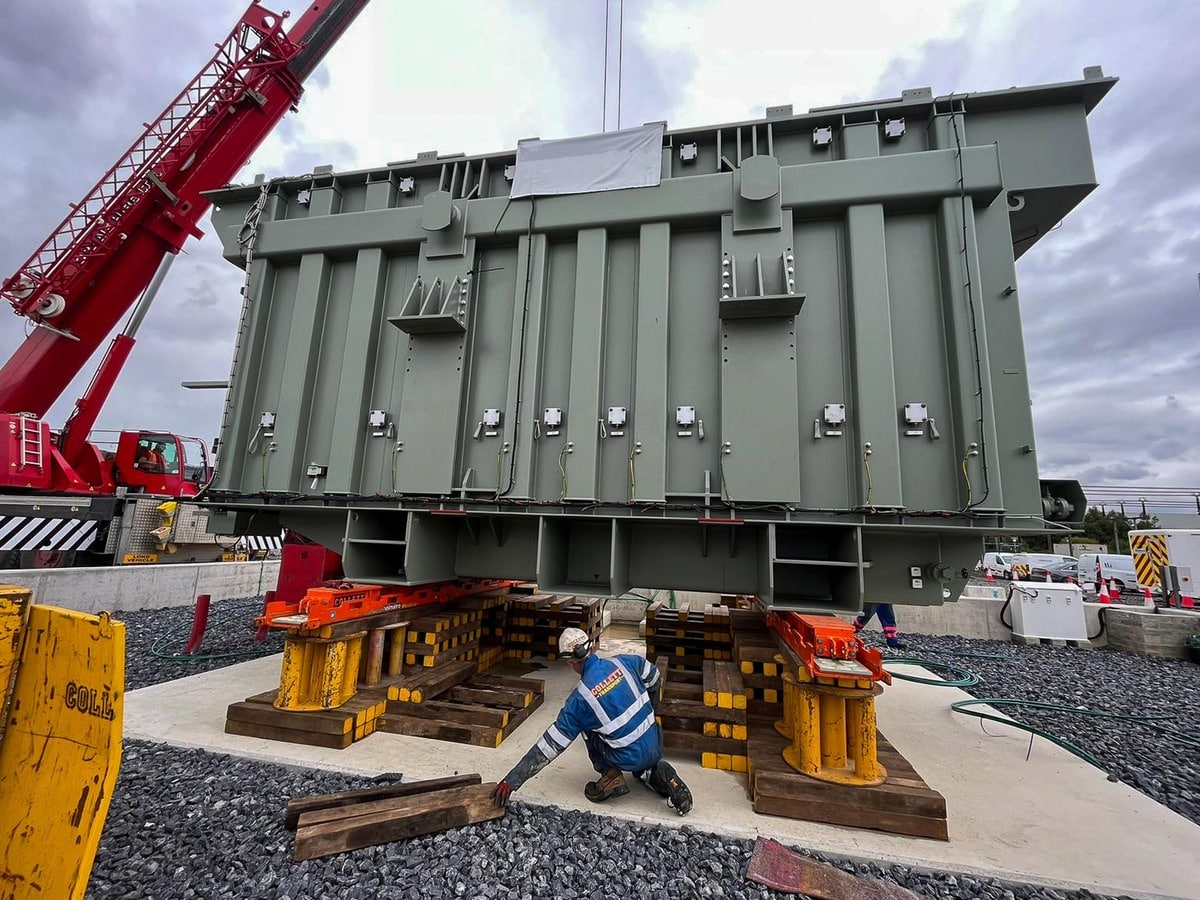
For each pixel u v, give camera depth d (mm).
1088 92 3705
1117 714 5320
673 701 3900
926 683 6078
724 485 3730
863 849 2709
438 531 4613
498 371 4398
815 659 3186
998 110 3824
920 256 3811
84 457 10055
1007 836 2898
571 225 4270
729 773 3561
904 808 2895
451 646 5168
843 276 3902
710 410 3945
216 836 2668
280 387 4820
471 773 3365
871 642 8422
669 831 2846
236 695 4703
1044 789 3502
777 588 4262
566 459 4039
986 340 3541
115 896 2262
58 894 1621
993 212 3686
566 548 4598
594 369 4086
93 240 8758
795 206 3898
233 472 4676
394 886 2352
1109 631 8672
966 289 3592
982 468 3424
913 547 3910
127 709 4340
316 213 4957
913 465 3605
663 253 4098
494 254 4562
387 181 4840
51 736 1752
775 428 3729
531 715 4512
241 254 5055
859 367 3660
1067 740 4512
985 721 4848
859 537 3572
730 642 5590
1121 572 19516
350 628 4094
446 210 4406
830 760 3242
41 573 7195
